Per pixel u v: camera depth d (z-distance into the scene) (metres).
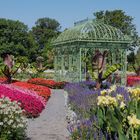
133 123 6.40
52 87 28.86
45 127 12.11
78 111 12.88
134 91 7.73
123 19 62.91
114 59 28.83
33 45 76.94
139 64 39.75
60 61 33.03
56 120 13.51
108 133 7.38
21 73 37.06
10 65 26.38
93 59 20.41
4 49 72.38
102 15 62.88
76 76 28.09
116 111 7.25
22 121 9.45
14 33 75.06
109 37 28.25
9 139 9.08
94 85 21.53
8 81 26.39
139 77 32.28
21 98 13.91
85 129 8.62
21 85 21.28
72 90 20.64
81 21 29.70
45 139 10.34
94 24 28.25
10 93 14.00
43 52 73.50
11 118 9.15
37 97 16.17
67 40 29.31
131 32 62.12
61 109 16.50
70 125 10.08
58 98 21.42
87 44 27.75
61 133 11.16
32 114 13.93
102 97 7.68
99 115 7.81
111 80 27.98
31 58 75.88
